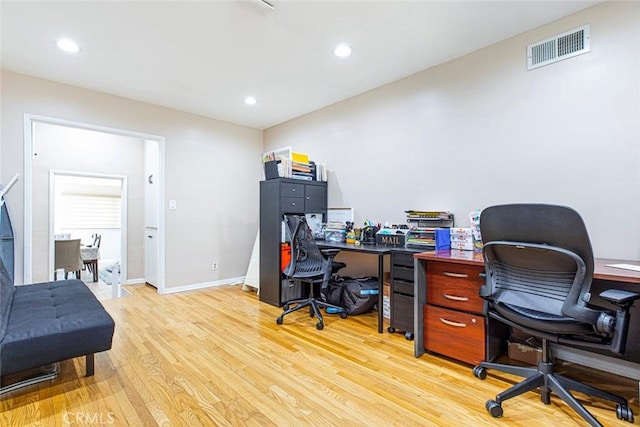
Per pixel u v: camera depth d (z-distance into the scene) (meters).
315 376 1.93
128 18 2.24
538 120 2.35
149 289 4.36
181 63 2.92
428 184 3.02
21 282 3.03
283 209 3.49
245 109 4.18
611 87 2.05
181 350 2.30
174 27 2.36
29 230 3.10
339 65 2.97
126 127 3.75
